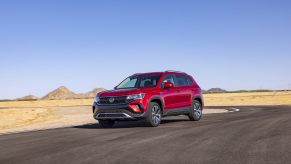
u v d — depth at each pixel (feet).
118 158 21.47
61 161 21.24
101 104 41.01
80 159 21.57
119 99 40.09
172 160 20.47
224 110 77.82
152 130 35.63
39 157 22.77
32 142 30.19
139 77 44.52
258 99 170.40
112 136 31.86
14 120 72.69
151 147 24.86
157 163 19.85
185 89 46.19
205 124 40.22
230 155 21.35
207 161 19.95
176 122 46.26
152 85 42.75
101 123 42.73
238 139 27.25
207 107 99.91
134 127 41.19
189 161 20.08
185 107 45.78
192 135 30.27
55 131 38.99
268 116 48.67
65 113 92.22
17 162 21.45
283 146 23.61
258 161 19.56
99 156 22.27
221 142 26.11
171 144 25.88
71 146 26.73
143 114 39.83
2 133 39.88
